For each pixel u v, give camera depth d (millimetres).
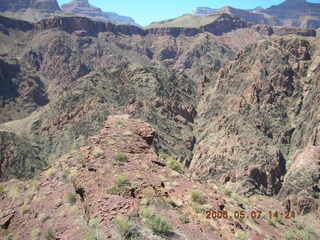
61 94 131500
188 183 16203
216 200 14977
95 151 18047
